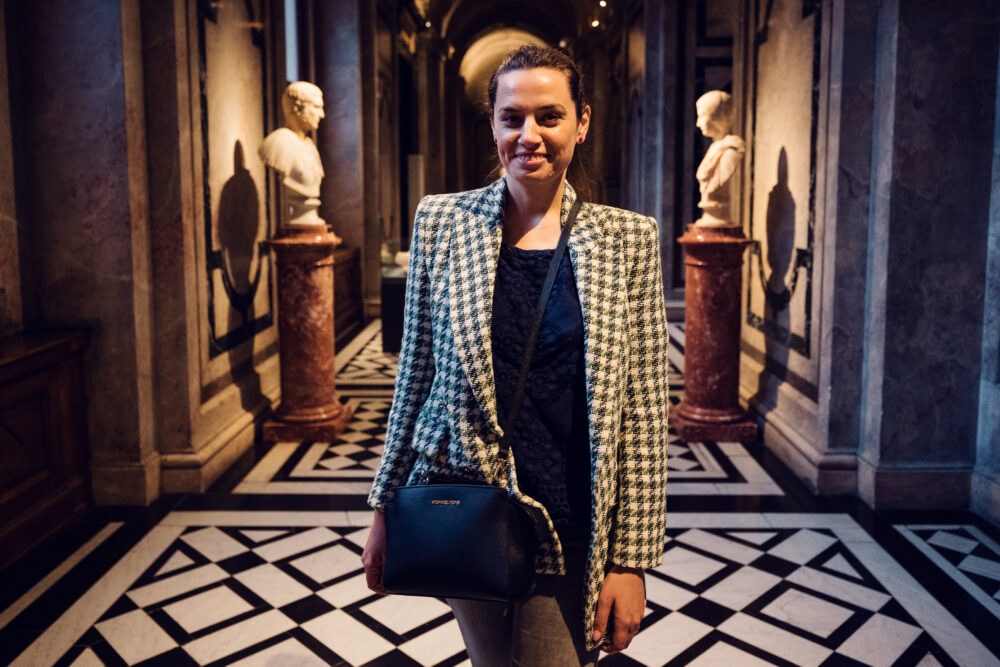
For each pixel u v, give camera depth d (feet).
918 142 13.38
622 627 4.68
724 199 17.89
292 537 12.92
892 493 14.05
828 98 14.79
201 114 16.07
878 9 13.83
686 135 34.14
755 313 20.49
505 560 4.32
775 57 18.63
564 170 4.72
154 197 14.55
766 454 17.28
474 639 5.06
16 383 11.79
